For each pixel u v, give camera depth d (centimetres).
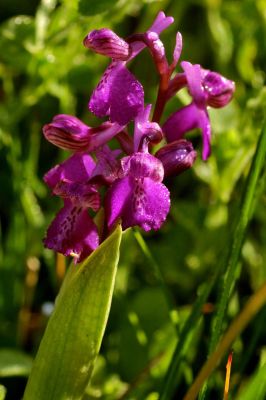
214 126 34
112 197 24
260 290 23
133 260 37
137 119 24
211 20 42
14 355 31
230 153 35
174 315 29
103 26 34
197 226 37
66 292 24
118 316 35
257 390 24
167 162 24
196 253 36
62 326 24
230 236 27
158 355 30
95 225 24
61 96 37
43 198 38
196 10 45
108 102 23
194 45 44
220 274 27
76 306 24
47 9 35
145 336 33
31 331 35
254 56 42
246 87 41
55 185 25
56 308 24
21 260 35
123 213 23
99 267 23
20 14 45
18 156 38
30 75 37
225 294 26
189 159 24
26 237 36
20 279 36
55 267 36
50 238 24
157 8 39
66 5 35
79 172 24
